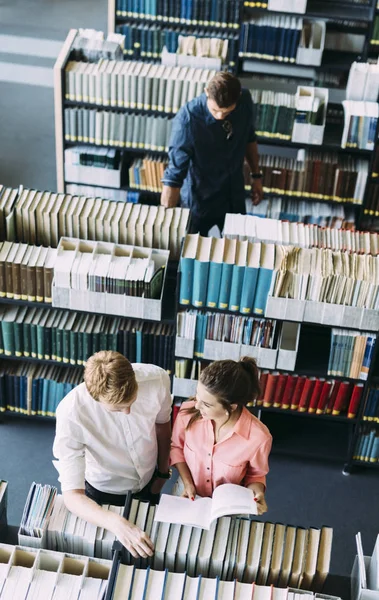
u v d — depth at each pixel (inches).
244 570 81.0
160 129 190.2
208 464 97.2
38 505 85.7
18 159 245.4
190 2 214.8
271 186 195.3
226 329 138.1
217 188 169.5
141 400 93.4
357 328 133.4
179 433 98.2
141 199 206.8
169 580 78.2
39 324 144.0
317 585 83.0
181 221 140.6
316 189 193.6
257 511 87.9
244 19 215.5
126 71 186.1
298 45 215.8
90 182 201.3
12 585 77.1
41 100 277.7
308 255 132.0
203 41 208.7
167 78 184.4
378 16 213.5
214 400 84.9
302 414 149.3
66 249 139.7
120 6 218.5
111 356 82.7
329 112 195.8
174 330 144.6
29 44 312.0
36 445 156.6
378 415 145.9
